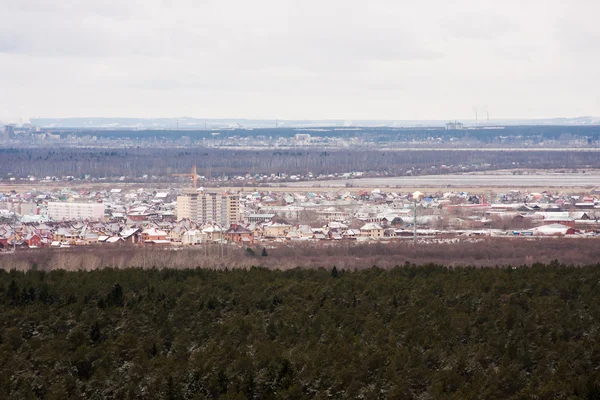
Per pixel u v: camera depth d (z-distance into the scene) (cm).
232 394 18588
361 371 19712
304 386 19275
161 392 19375
